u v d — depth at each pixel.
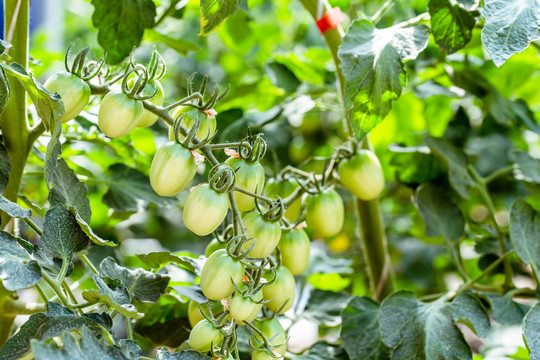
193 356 0.79
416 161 1.09
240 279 0.79
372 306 0.94
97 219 1.17
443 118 1.24
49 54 1.16
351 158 0.92
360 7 1.31
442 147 1.03
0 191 0.81
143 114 0.83
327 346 0.96
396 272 1.41
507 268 1.00
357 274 1.18
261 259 0.81
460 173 1.02
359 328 0.93
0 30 0.88
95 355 0.74
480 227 1.10
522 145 1.24
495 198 1.20
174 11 1.07
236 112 1.05
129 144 0.98
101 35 0.96
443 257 1.33
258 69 1.50
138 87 0.79
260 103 1.20
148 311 0.94
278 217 0.81
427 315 0.89
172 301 0.95
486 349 1.10
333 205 0.90
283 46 1.68
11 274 0.75
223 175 0.79
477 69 1.14
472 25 0.91
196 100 0.83
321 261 1.11
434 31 0.91
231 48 1.41
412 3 1.21
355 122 0.85
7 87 0.78
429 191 1.02
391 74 0.85
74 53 0.90
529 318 0.84
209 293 0.78
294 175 0.95
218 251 0.79
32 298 1.24
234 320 0.80
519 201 0.93
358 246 1.36
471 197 1.17
